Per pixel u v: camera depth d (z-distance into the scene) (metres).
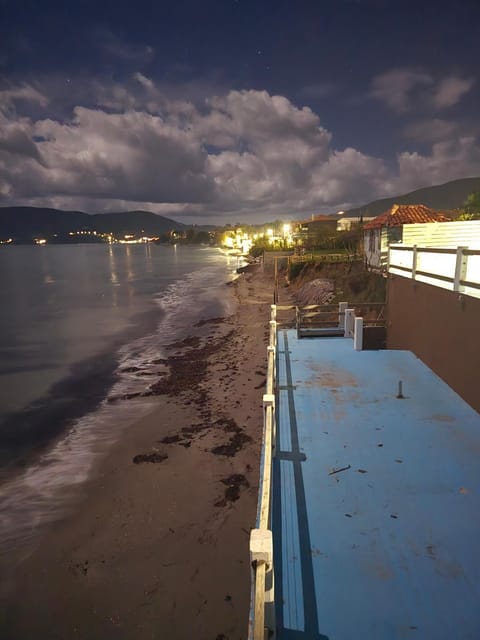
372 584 4.04
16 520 9.86
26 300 49.62
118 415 15.70
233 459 12.01
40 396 18.17
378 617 3.70
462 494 5.32
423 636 3.52
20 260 158.88
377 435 6.85
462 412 7.54
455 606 3.78
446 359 8.80
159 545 8.86
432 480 5.62
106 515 9.90
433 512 5.00
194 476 11.29
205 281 68.81
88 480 11.40
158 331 30.62
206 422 14.49
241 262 114.62
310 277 40.66
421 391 8.51
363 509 5.09
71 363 23.11
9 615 7.39
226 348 24.20
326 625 3.65
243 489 10.61
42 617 7.33
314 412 7.77
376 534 4.68
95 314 39.12
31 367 22.56
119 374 20.73
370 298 25.59
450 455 6.21
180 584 7.87
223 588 7.75
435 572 4.15
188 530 9.26
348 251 50.47
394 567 4.23
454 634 3.52
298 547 4.53
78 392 18.52
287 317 31.81
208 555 8.53
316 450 6.46
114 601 7.57
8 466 12.38
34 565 8.45
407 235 14.28
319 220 100.44
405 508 5.09
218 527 9.31
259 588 3.03
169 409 15.89
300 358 11.03
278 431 7.09
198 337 27.69
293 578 4.13
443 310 8.88
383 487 5.50
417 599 3.87
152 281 70.62
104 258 167.12
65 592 7.79
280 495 5.40
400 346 11.83
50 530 9.47
